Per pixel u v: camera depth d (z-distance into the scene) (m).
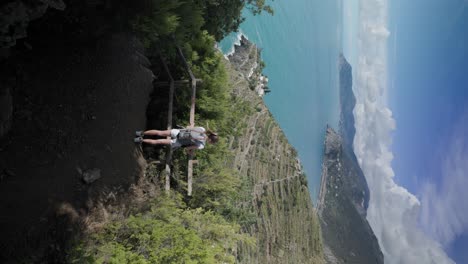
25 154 6.84
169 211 8.75
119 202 8.30
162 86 10.75
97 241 7.37
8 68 7.03
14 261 6.06
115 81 9.11
